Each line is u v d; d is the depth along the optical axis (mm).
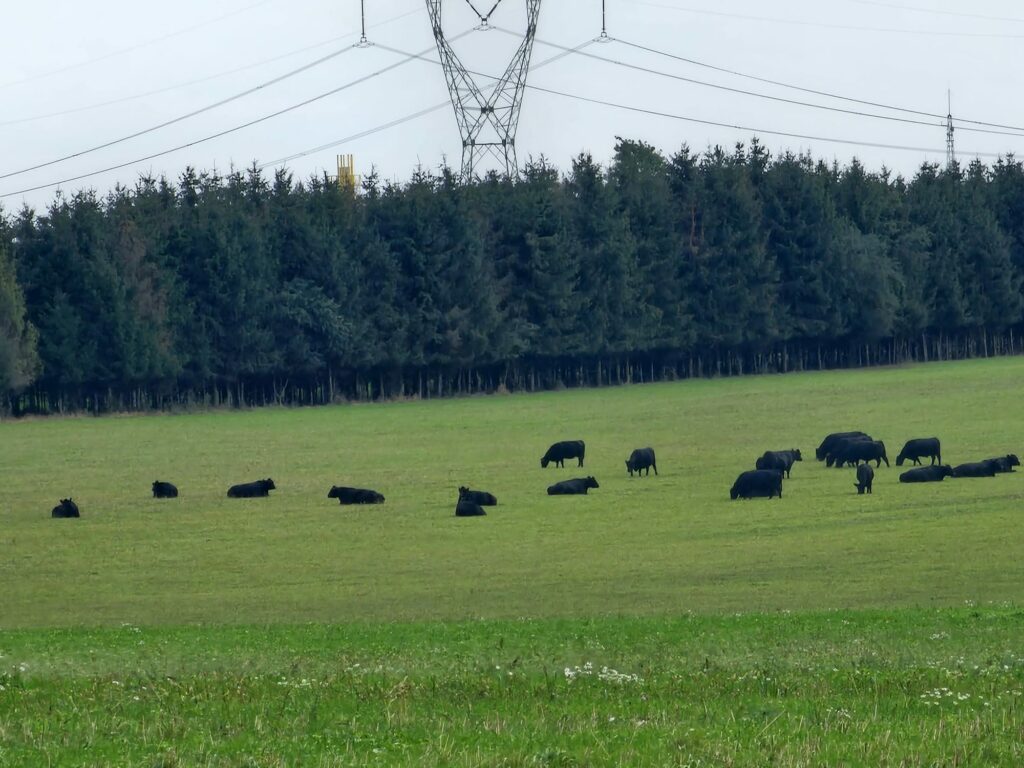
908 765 55312
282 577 145250
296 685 74938
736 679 75938
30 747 59906
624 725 63125
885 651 87625
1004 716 63719
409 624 110250
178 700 71312
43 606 132500
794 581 132750
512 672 79125
